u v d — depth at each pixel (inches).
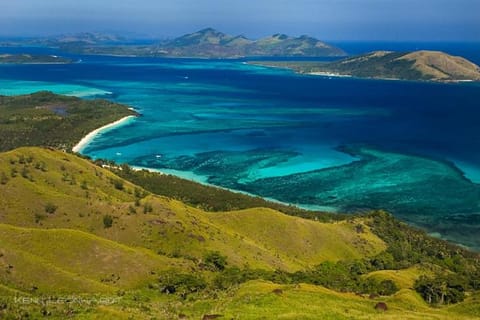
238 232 6289.4
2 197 5718.5
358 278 4891.7
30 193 5925.2
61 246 4650.6
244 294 3484.3
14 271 4055.1
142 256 4763.8
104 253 4685.0
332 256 6176.2
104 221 5620.1
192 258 5098.4
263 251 5757.9
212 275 4717.0
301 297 3412.9
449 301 4293.8
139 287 4296.3
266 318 2844.5
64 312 2856.8
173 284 4146.2
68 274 4180.6
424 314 3260.3
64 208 5802.2
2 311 2768.2
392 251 6274.6
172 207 6151.6
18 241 4579.2
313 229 6525.6
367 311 3265.3
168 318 2935.5
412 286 4670.3
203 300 3607.3
